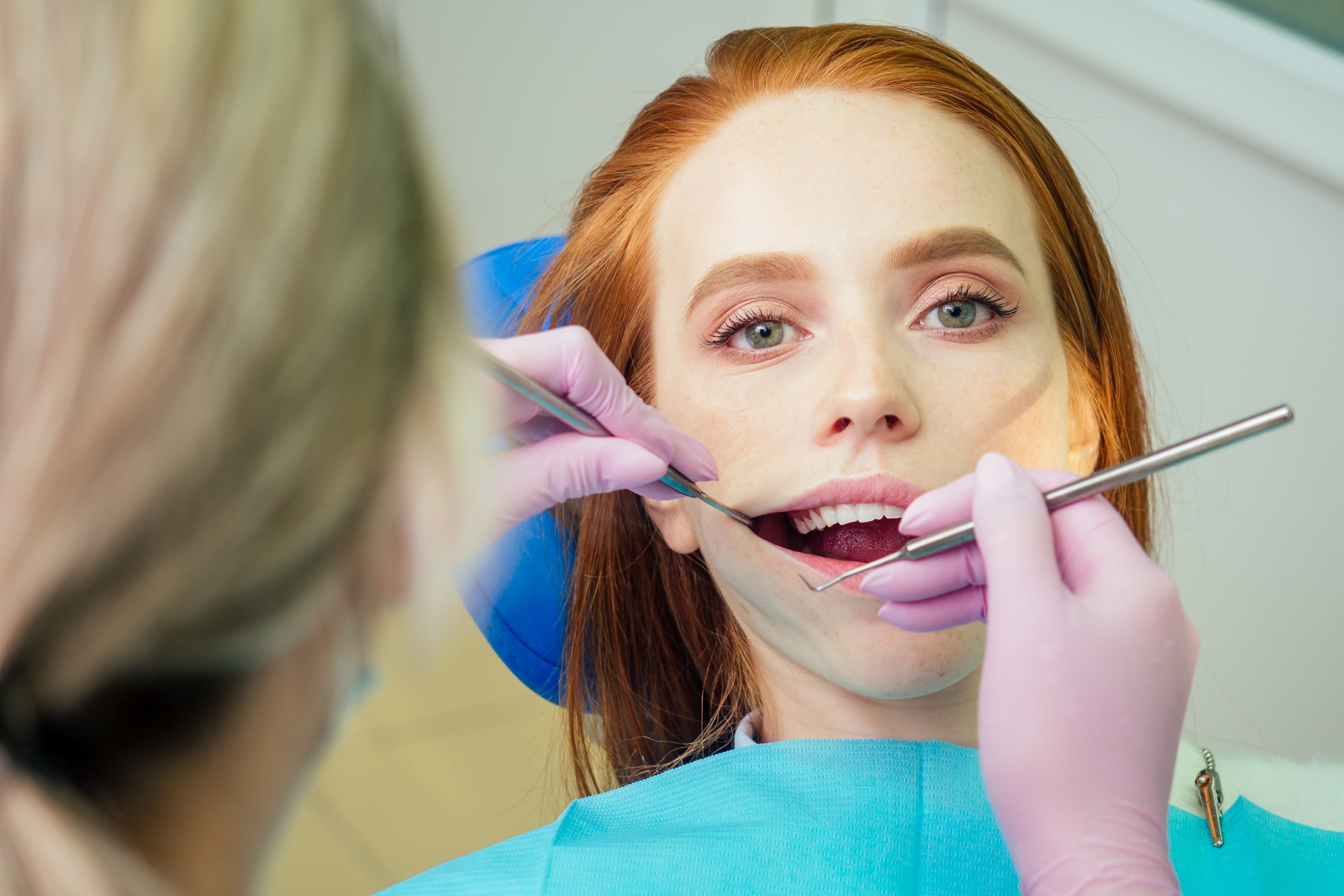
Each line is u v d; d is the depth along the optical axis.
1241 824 0.84
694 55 1.98
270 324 0.27
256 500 0.28
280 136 0.28
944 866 0.77
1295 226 1.64
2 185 0.27
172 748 0.32
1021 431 0.86
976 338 0.86
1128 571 0.64
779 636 0.89
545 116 2.02
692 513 0.93
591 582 1.13
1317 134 1.57
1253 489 1.74
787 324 0.88
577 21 1.98
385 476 0.32
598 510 1.10
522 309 1.22
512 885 0.80
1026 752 0.60
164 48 0.27
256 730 0.35
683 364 0.91
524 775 1.85
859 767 0.82
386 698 1.97
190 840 0.34
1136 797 0.60
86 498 0.27
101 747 0.31
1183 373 1.73
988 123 0.94
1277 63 1.57
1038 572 0.62
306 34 0.30
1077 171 1.72
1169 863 0.59
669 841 0.79
